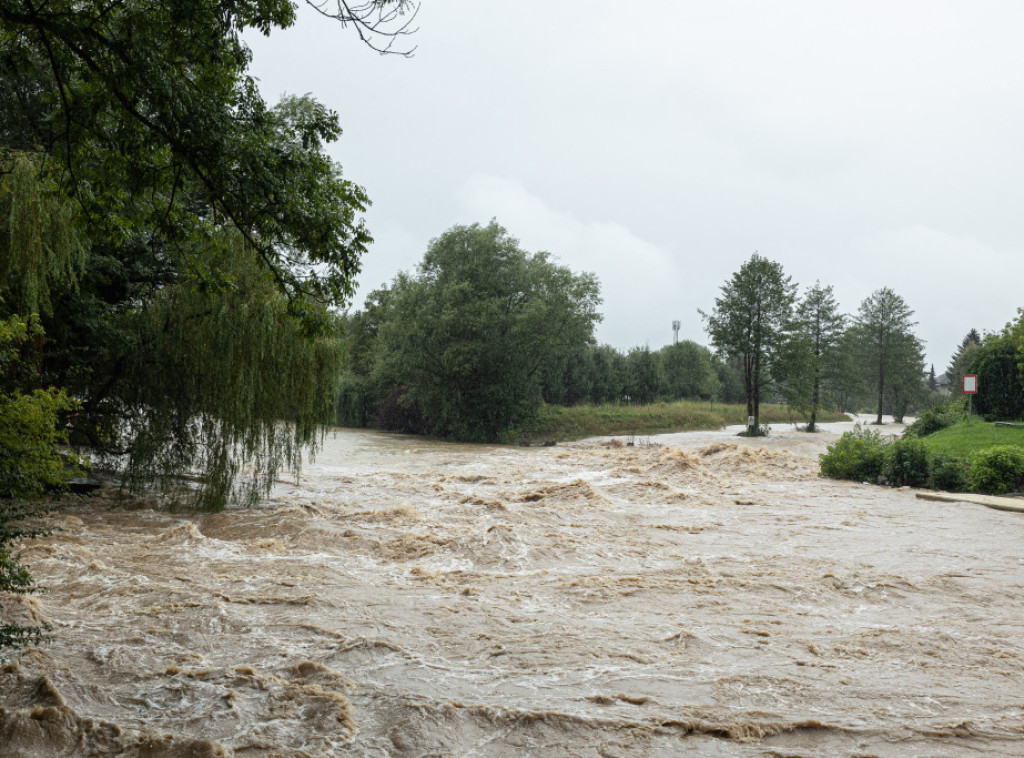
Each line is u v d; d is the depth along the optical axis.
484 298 51.97
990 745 5.38
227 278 9.38
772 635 8.14
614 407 67.62
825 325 73.31
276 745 5.12
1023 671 7.07
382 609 8.85
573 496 18.97
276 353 15.91
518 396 52.50
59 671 6.32
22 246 12.22
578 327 51.75
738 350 59.91
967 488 21.77
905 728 5.64
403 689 6.19
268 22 6.99
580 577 10.95
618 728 5.52
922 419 35.03
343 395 61.97
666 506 18.88
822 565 11.95
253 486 16.58
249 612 8.52
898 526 16.02
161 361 15.93
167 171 7.61
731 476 26.17
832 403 75.00
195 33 6.71
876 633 8.27
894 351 85.12
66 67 7.02
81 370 15.95
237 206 7.55
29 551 11.01
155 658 6.86
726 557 12.57
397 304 53.25
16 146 15.70
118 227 8.41
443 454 35.34
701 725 5.57
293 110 18.95
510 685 6.38
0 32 7.03
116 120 7.41
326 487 20.81
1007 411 32.81
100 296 18.27
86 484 17.14
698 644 7.70
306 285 8.50
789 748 5.27
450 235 52.84
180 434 16.09
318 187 7.95
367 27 6.28
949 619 8.96
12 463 6.08
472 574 11.05
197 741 5.02
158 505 15.84
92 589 9.35
